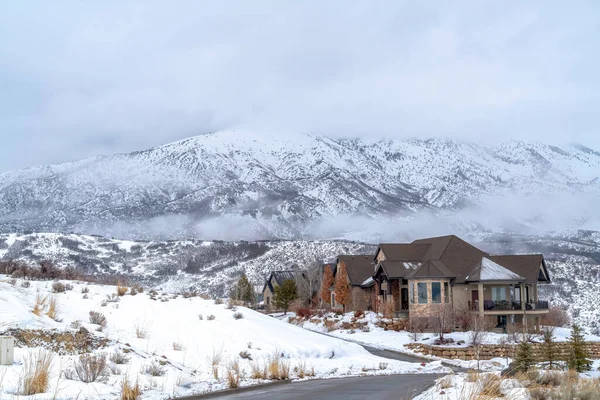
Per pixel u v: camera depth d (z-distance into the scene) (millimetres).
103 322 25812
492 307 55344
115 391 18156
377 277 64375
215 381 22312
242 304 39469
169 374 21688
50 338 21500
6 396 15711
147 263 167125
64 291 30484
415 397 18391
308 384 23281
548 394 16438
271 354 28344
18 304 24172
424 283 56125
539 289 108125
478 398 15312
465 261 59344
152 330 27312
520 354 34312
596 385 18578
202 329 29172
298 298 82312
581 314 94562
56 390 16062
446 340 45875
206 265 164375
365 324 57875
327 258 161750
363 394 20000
